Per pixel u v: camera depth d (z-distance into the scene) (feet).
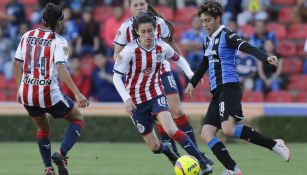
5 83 193.06
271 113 161.68
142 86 90.99
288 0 212.64
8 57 197.88
